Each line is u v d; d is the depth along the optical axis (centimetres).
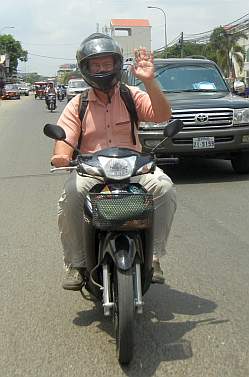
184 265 579
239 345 404
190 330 431
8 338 425
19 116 3250
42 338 425
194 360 385
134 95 446
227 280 534
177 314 461
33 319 459
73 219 421
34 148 1648
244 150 1001
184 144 970
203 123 969
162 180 420
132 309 363
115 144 445
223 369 372
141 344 411
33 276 561
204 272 557
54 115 3241
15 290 524
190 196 897
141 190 384
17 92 6612
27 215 817
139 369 377
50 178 1127
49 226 754
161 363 383
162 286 523
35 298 504
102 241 387
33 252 640
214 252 618
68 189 416
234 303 479
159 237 433
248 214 777
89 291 440
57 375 372
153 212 379
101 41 418
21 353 402
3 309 480
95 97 442
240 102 999
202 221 747
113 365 383
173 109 964
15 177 1148
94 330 437
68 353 401
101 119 443
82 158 396
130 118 445
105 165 379
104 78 421
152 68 416
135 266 382
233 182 998
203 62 1171
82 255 434
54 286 532
